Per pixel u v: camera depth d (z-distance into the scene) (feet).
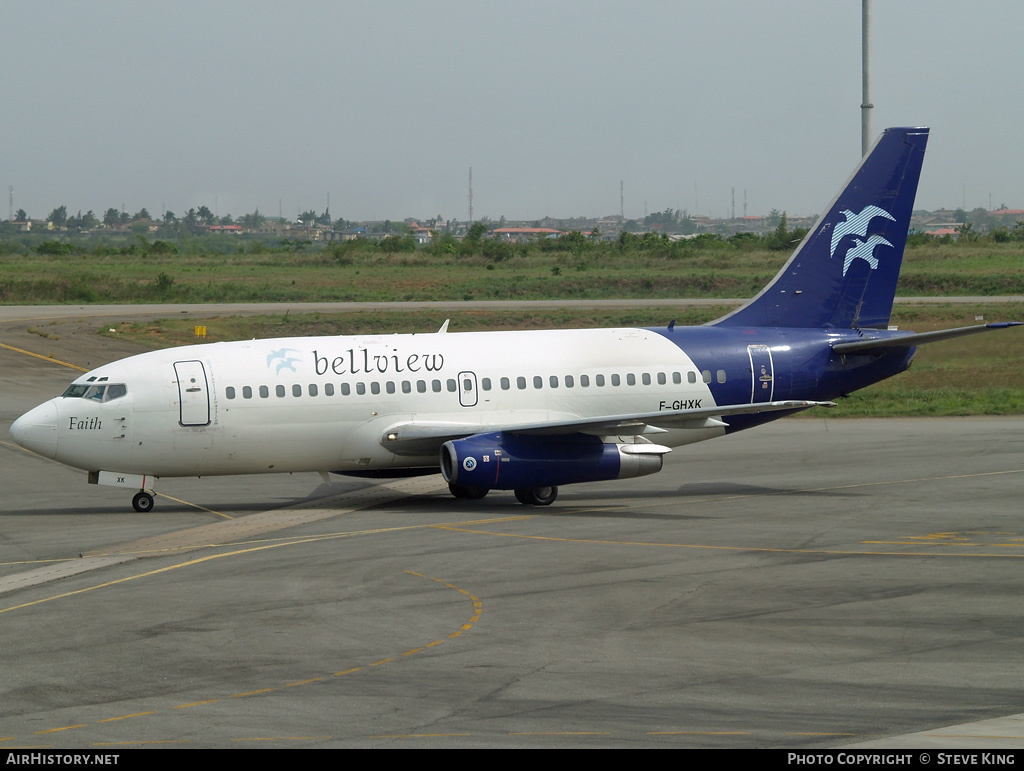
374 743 196.54
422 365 485.15
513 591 315.78
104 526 428.97
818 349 527.40
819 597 305.94
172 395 455.22
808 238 531.50
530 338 508.94
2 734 204.85
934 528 404.36
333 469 486.38
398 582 327.67
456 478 451.12
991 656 251.60
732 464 575.79
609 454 466.70
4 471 564.71
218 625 282.77
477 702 221.25
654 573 336.49
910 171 536.42
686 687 230.27
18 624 285.84
